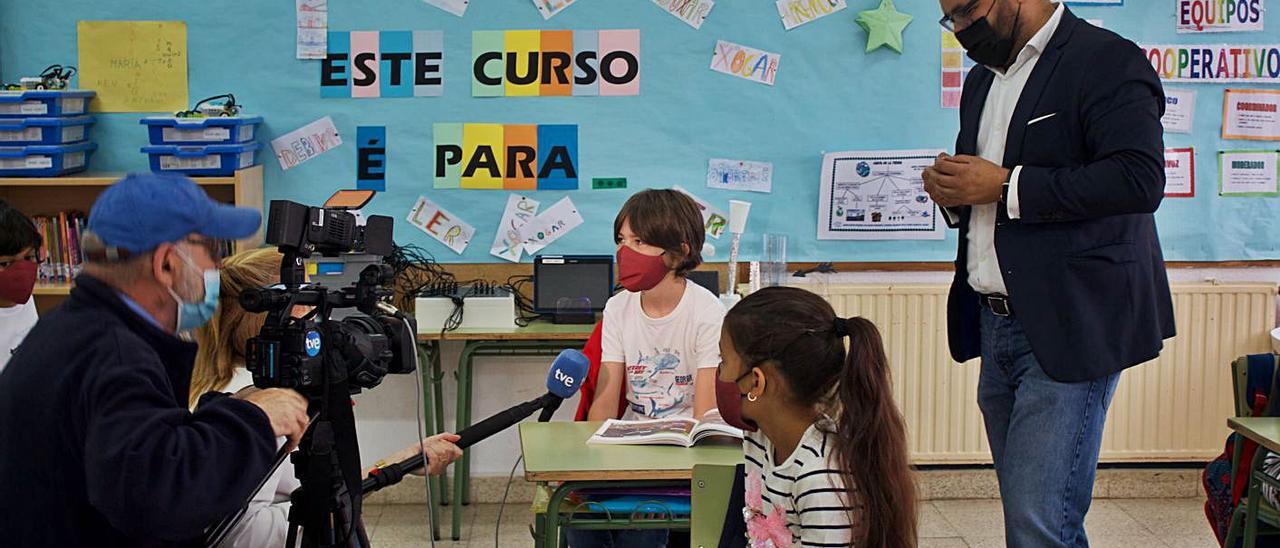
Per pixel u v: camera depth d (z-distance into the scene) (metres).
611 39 4.49
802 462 2.03
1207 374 4.57
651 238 3.17
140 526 1.65
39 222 4.28
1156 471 4.73
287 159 4.50
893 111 4.54
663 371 3.26
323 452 1.97
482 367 4.65
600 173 4.55
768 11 4.49
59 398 1.66
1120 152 2.50
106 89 4.44
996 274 2.73
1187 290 4.51
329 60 4.48
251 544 2.27
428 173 4.54
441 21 4.47
